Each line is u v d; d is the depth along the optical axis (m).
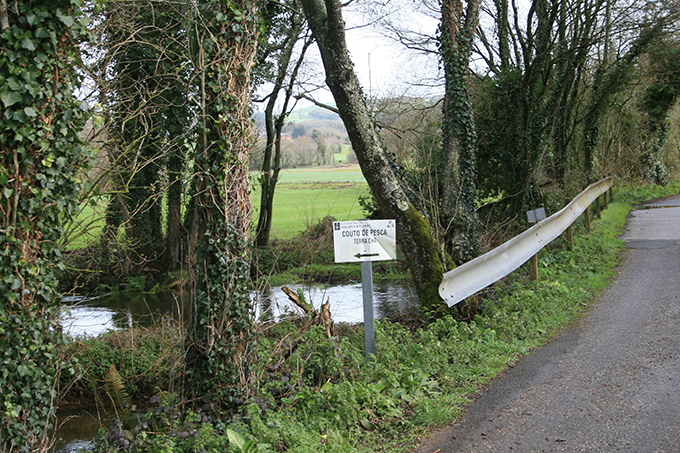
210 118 4.97
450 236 9.59
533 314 7.57
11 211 3.68
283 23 18.22
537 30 14.70
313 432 4.53
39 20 3.63
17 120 3.59
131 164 9.93
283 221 28.64
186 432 4.31
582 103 21.55
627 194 27.31
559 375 5.53
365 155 8.20
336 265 18.12
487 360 6.12
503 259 8.23
